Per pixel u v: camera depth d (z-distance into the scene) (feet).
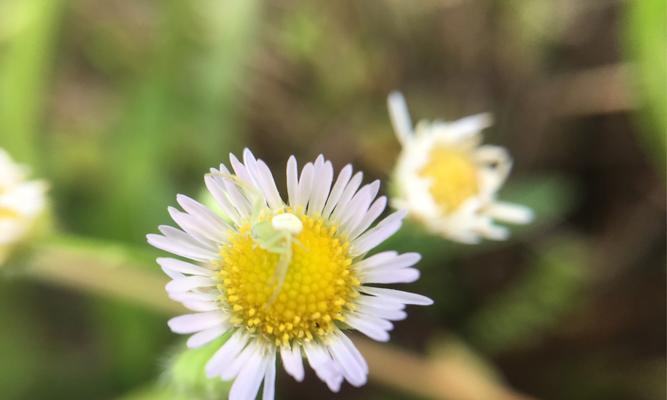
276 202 0.25
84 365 0.36
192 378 0.26
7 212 0.30
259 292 0.25
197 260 0.24
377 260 0.25
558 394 0.37
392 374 0.34
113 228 0.35
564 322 0.37
